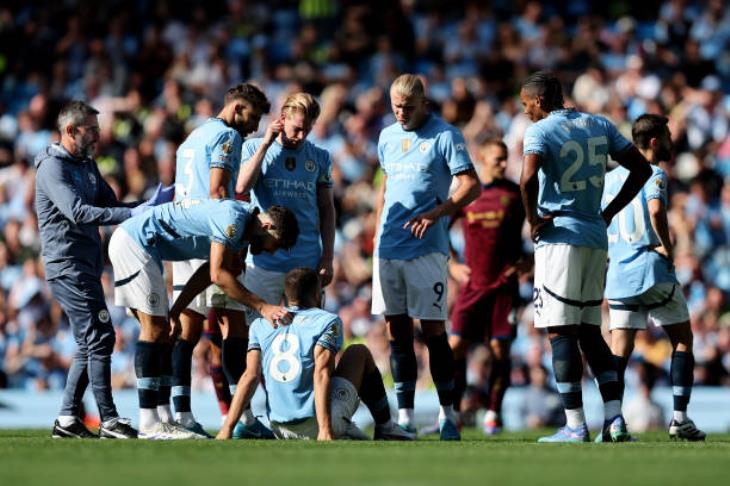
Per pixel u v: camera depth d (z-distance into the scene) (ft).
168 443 81.25
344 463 63.31
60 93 249.34
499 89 232.32
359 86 238.27
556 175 92.22
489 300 125.29
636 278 101.60
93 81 246.27
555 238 92.07
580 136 92.48
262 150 100.58
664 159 102.27
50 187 94.17
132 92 233.55
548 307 92.22
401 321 104.12
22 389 187.21
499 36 245.86
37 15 265.54
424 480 54.24
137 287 90.84
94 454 69.72
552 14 258.98
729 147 213.66
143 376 91.66
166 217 90.17
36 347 188.14
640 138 101.65
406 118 102.12
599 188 93.30
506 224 125.29
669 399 152.87
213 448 75.10
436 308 102.22
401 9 257.14
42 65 256.52
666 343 173.06
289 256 102.27
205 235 88.84
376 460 65.46
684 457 69.92
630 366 170.81
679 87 222.89
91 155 98.53
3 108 250.16
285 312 88.79
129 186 211.00
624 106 221.66
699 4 250.16
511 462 64.90
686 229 196.75
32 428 129.18
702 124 217.15
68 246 94.79
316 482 53.11
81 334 94.68
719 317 182.60
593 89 222.28
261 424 98.02
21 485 51.93
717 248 199.41
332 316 89.66
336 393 91.76
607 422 92.73
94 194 97.66
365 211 204.33
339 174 210.38
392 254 103.14
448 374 102.27
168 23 257.96
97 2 265.13
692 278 187.93
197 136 97.71
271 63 252.83
